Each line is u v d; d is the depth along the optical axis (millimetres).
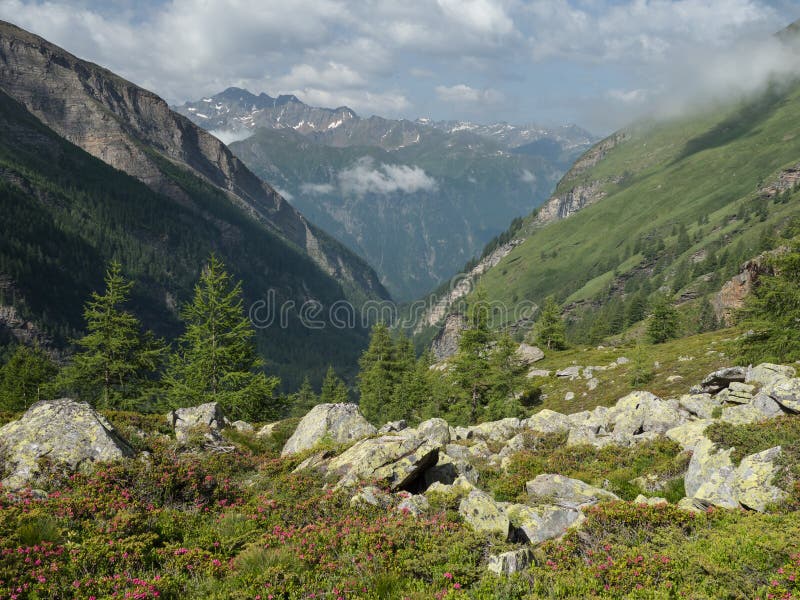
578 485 13625
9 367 53750
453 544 8930
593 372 62219
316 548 8992
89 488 10914
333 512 11117
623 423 22328
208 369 35219
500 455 20156
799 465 10852
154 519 9852
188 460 15656
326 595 7414
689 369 48594
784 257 34562
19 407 52031
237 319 36688
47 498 10492
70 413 13523
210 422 22562
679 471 15086
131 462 12453
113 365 33438
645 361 52031
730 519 9773
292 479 14359
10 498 10352
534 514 11234
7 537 7984
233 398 33719
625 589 7688
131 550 8336
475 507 10320
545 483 14000
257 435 23562
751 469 11594
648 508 10133
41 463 12000
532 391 60250
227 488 12969
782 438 12469
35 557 7652
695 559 8094
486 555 8875
